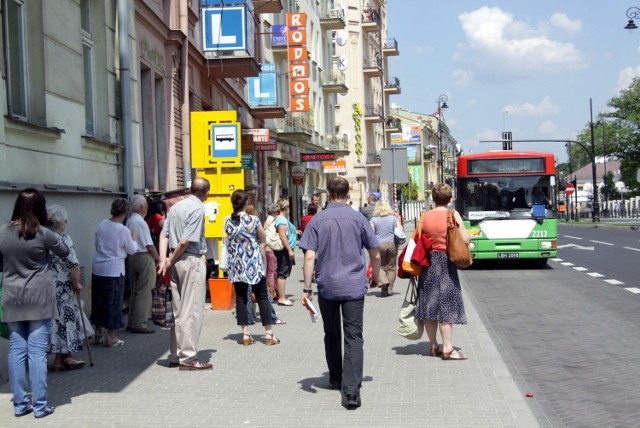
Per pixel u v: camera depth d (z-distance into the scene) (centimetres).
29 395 780
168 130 1859
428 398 748
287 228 1582
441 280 941
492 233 2198
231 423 673
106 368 924
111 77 1432
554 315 1338
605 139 8656
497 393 765
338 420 675
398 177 2672
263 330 1209
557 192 2208
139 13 1598
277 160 3859
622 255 2728
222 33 2242
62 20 1175
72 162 1198
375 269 773
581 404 735
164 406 736
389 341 1087
